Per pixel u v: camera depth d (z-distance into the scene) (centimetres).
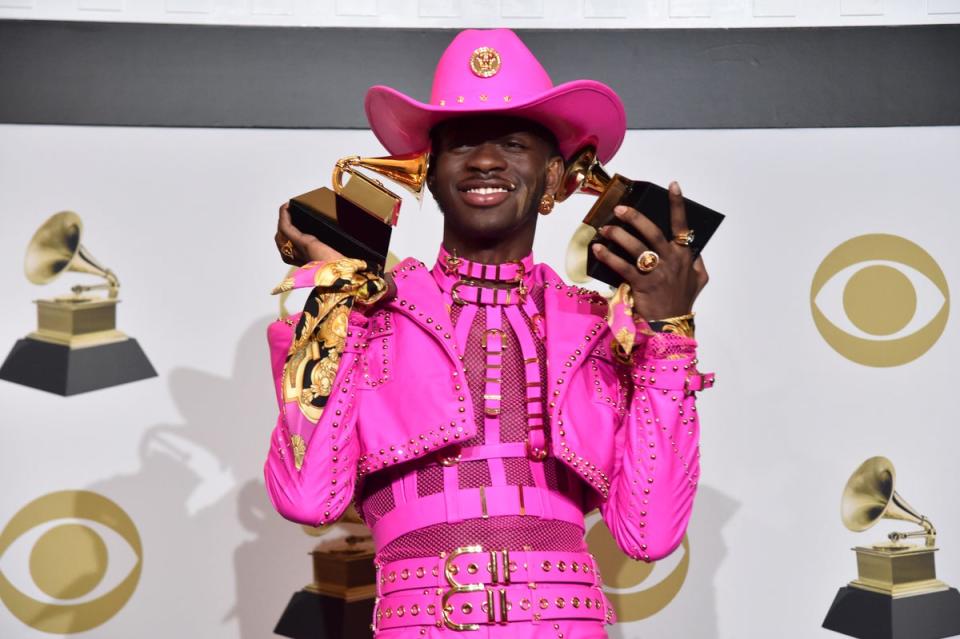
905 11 402
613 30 398
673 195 262
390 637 253
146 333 386
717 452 389
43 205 385
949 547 388
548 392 268
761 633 385
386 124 306
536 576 252
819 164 397
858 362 393
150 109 390
